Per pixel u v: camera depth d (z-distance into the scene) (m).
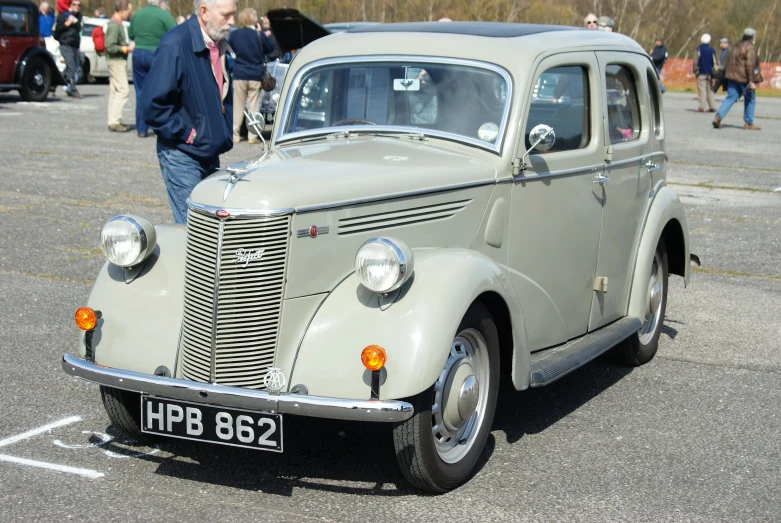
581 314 5.21
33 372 5.23
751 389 5.42
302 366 3.65
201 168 5.85
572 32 5.26
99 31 15.16
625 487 3.99
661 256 6.08
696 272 8.35
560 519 3.65
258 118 4.61
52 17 23.84
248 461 4.17
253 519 3.57
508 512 3.71
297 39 14.66
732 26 58.06
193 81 5.64
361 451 4.33
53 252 7.99
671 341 6.40
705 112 25.34
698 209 11.12
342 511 3.67
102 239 4.03
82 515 3.57
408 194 4.02
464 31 4.99
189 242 3.79
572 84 4.98
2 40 18.67
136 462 4.11
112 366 3.91
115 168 12.02
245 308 3.68
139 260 4.05
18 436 4.36
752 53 19.83
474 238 4.36
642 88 5.78
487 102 4.62
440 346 3.57
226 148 5.91
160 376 3.71
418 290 3.68
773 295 7.64
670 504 3.82
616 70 5.48
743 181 13.20
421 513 3.68
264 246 3.64
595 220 5.19
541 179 4.69
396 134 4.74
